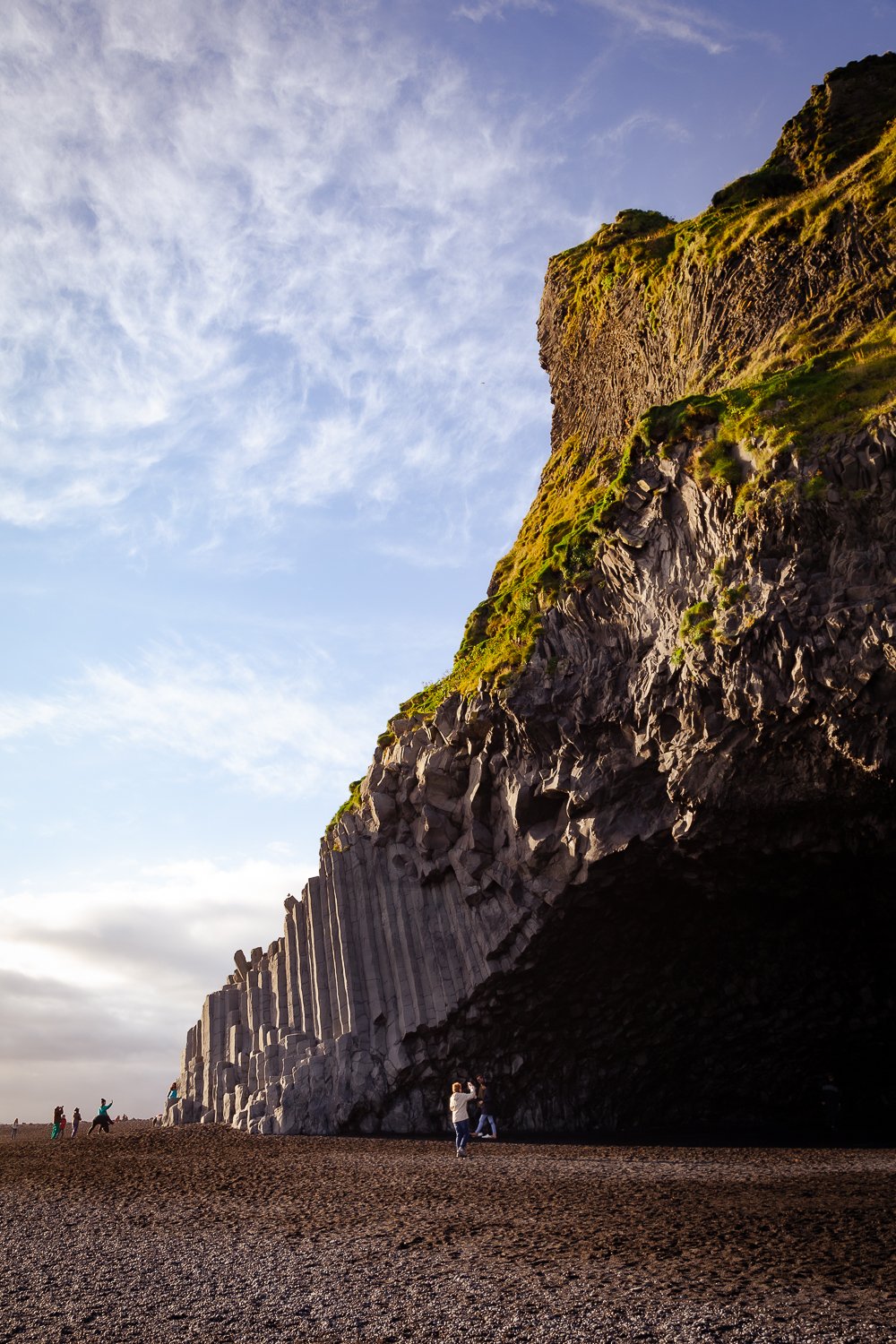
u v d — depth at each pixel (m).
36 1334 12.69
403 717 45.03
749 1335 11.62
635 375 49.16
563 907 35.50
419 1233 17.36
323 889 43.59
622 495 35.44
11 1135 54.06
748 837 31.77
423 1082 38.94
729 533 31.39
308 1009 41.97
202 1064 46.91
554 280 58.31
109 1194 22.94
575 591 36.12
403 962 39.91
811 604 28.75
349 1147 32.53
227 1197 22.02
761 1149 30.14
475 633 47.38
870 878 32.25
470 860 38.28
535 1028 38.56
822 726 28.81
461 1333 12.21
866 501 28.88
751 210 44.47
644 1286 13.52
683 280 44.53
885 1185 20.86
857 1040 37.78
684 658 31.34
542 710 36.03
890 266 36.62
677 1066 39.88
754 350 40.25
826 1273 13.65
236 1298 13.98
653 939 36.50
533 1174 24.48
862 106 46.53
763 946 35.94
